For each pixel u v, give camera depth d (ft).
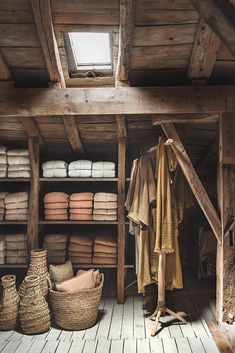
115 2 7.63
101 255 12.30
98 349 8.58
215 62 9.17
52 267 10.94
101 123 11.28
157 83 9.92
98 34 9.32
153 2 7.52
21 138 12.51
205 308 11.28
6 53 8.95
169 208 10.01
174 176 10.73
